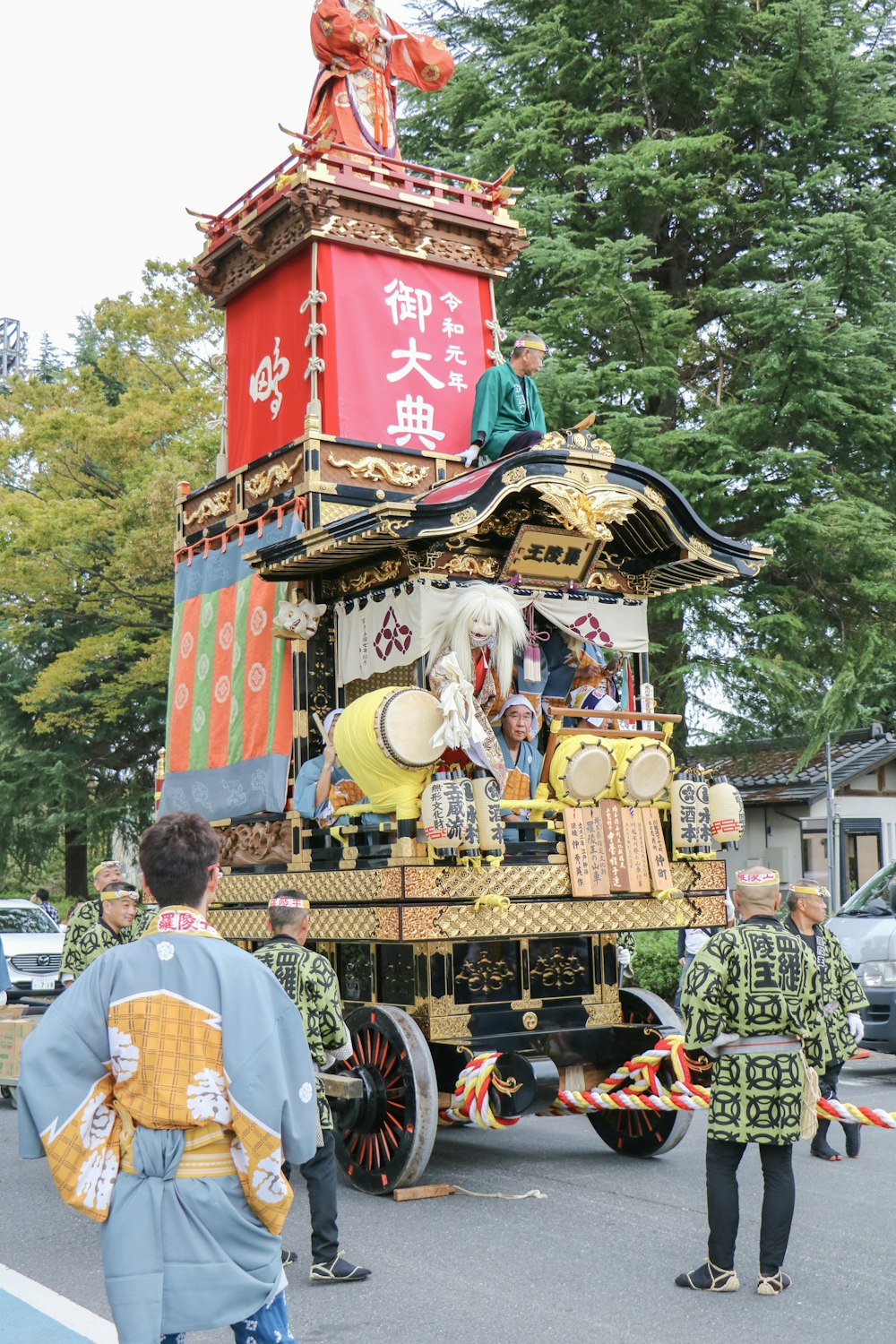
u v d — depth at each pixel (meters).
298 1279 5.45
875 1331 4.68
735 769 20.73
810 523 16.30
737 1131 5.09
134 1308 2.80
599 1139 8.89
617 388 17.16
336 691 8.53
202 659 9.66
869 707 22.27
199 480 21.84
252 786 8.68
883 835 26.09
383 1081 7.09
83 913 8.37
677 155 18.61
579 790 7.53
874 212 17.55
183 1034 2.93
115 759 26.81
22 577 22.95
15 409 24.86
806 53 18.20
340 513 8.70
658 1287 5.25
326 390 8.98
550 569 8.34
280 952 5.74
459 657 7.64
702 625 17.36
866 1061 13.36
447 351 9.64
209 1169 2.93
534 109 18.86
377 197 9.30
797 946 5.20
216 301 10.40
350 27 10.21
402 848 7.04
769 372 16.89
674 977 15.31
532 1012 7.73
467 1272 5.49
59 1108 2.87
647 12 18.88
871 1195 7.00
